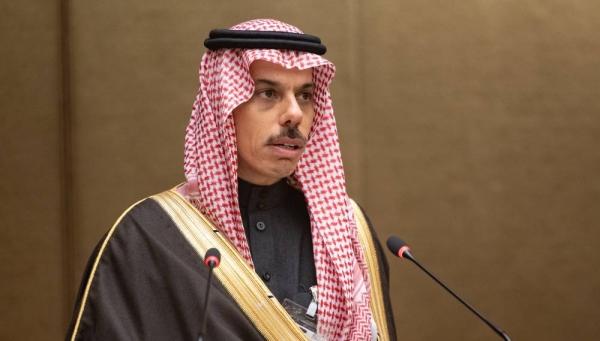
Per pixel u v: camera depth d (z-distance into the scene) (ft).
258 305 10.72
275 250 11.70
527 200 21.61
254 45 11.14
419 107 21.31
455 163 21.40
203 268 10.75
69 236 20.48
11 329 20.27
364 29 21.17
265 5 20.77
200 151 11.40
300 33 11.70
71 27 20.29
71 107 20.34
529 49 21.59
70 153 20.40
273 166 11.26
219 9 20.68
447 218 21.40
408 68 21.27
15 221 20.31
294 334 10.77
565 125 21.70
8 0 20.29
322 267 11.57
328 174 12.16
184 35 20.61
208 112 11.46
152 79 20.52
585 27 21.74
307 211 12.30
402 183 21.27
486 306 21.49
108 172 20.40
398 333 21.17
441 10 21.36
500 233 21.54
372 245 12.78
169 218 11.15
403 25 21.25
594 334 21.80
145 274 10.55
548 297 21.70
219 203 11.18
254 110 11.18
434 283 21.31
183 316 10.31
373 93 21.20
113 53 20.42
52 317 20.40
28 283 20.34
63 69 20.43
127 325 10.26
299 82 11.29
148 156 20.48
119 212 20.42
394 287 21.24
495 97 21.49
